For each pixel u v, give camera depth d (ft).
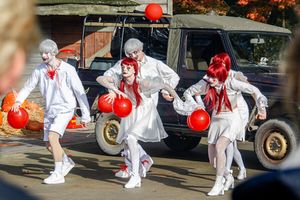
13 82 5.44
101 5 52.95
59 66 31.63
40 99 56.34
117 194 30.19
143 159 32.65
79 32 57.47
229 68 29.17
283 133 34.63
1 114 47.91
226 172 30.40
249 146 45.37
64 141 46.29
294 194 5.32
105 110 30.58
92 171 36.06
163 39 40.06
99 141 41.24
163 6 60.75
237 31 38.34
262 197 5.48
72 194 30.07
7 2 5.31
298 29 5.98
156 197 29.58
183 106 30.07
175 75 32.37
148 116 31.45
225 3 66.85
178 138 42.63
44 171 35.86
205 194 30.32
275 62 38.58
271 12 65.82
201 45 38.52
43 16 57.21
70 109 31.89
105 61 41.81
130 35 41.37
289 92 6.04
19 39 5.37
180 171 36.37
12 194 5.42
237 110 29.58
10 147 43.37
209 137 29.68
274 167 34.94
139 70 31.30
